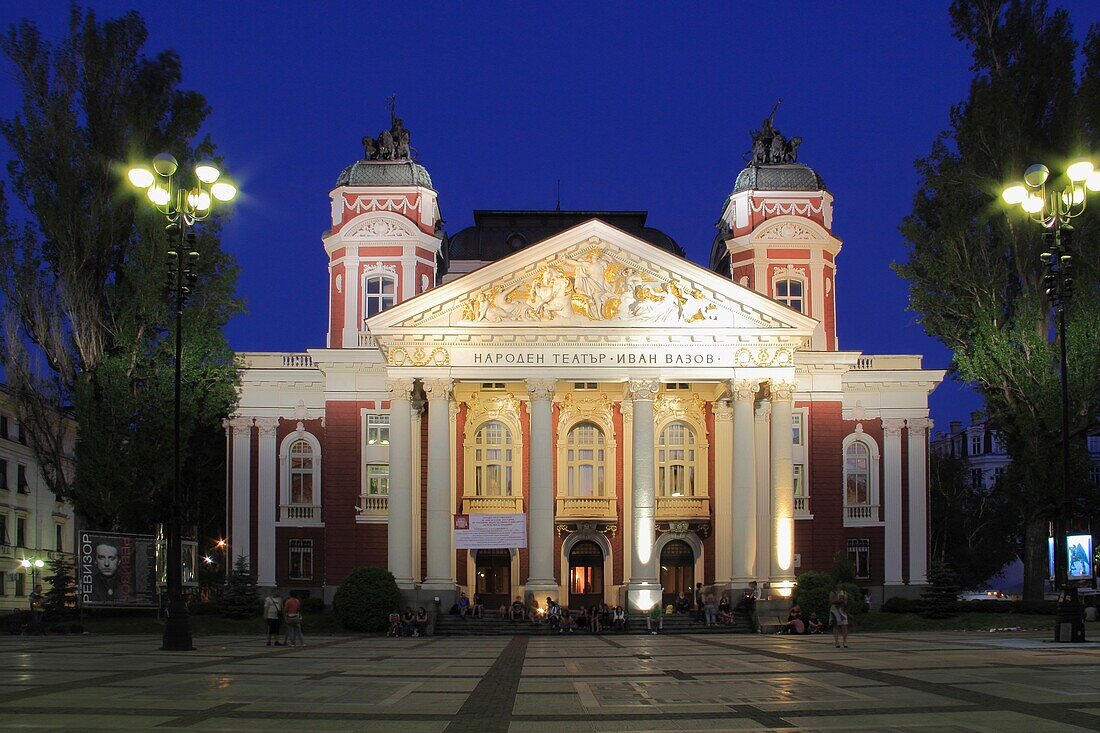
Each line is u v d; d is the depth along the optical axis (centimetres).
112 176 5978
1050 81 6297
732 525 6288
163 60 6181
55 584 5966
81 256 5906
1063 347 4116
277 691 2608
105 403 5797
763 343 6297
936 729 1980
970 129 6244
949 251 6200
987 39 6450
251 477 7100
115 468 5738
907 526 7150
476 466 6894
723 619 6031
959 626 5744
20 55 5944
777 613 5994
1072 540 4109
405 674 3109
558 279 6322
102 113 6025
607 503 6806
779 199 7394
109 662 3403
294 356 7262
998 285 6166
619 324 6281
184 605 4053
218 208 6194
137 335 5894
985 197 6278
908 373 7219
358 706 2356
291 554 7088
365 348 6962
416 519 6506
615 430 6912
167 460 5828
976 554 9844
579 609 6806
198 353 5934
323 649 4294
